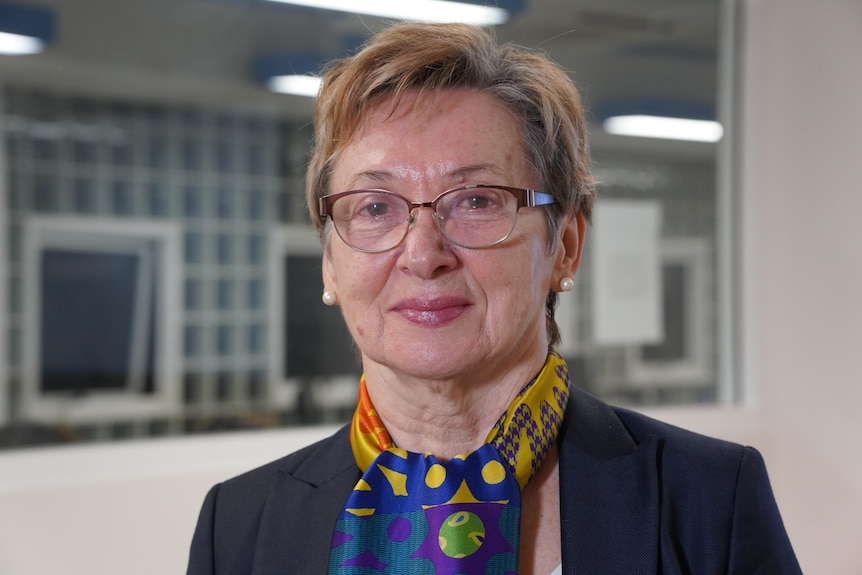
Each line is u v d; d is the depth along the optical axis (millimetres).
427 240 943
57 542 2748
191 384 2994
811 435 3545
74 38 2775
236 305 3049
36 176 2771
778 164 3557
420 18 2971
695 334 3625
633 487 994
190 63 2934
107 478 2811
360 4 2971
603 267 3475
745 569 947
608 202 3449
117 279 2898
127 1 2840
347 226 1007
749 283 3615
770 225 3578
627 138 3441
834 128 3443
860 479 3512
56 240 2809
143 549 2854
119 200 2879
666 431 1065
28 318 2777
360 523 975
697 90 3535
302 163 3104
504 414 1031
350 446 1103
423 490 980
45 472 2766
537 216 993
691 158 3570
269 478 1119
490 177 962
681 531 975
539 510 1024
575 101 1058
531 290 983
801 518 3543
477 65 976
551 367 1075
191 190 2973
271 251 3092
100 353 2877
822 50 3455
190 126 2959
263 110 3045
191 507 2914
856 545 3576
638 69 3424
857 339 3434
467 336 955
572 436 1047
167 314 2957
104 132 2852
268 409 3098
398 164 960
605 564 951
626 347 3520
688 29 3479
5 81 2707
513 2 3092
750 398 3615
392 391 1049
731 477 991
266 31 3000
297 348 3135
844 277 3447
